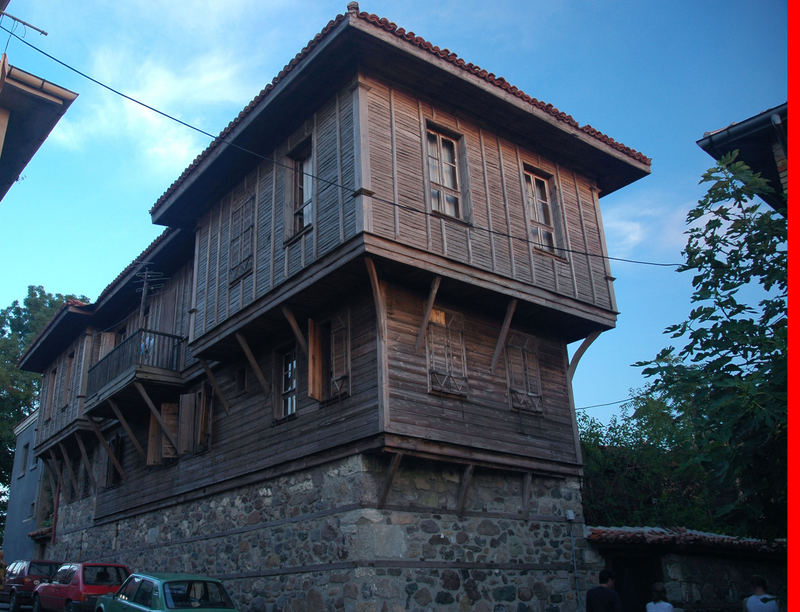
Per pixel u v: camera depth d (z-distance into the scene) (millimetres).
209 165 14367
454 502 11719
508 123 13766
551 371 14125
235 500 13703
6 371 35594
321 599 10797
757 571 14742
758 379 7117
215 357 14906
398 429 10797
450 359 12172
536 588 12203
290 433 12609
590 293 14164
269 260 13086
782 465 7152
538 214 14203
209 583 10836
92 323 21734
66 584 14719
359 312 11898
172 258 18109
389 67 12094
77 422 20359
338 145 11984
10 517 29656
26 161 10531
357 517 10578
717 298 8094
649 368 8023
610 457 17438
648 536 13055
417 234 11609
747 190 8312
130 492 18172
